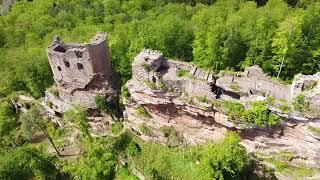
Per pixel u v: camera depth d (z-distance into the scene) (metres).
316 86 36.97
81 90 50.31
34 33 85.88
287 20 51.25
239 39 55.25
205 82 39.91
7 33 89.38
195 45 56.88
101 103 50.16
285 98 38.41
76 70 48.06
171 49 58.53
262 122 38.44
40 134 56.47
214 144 41.84
